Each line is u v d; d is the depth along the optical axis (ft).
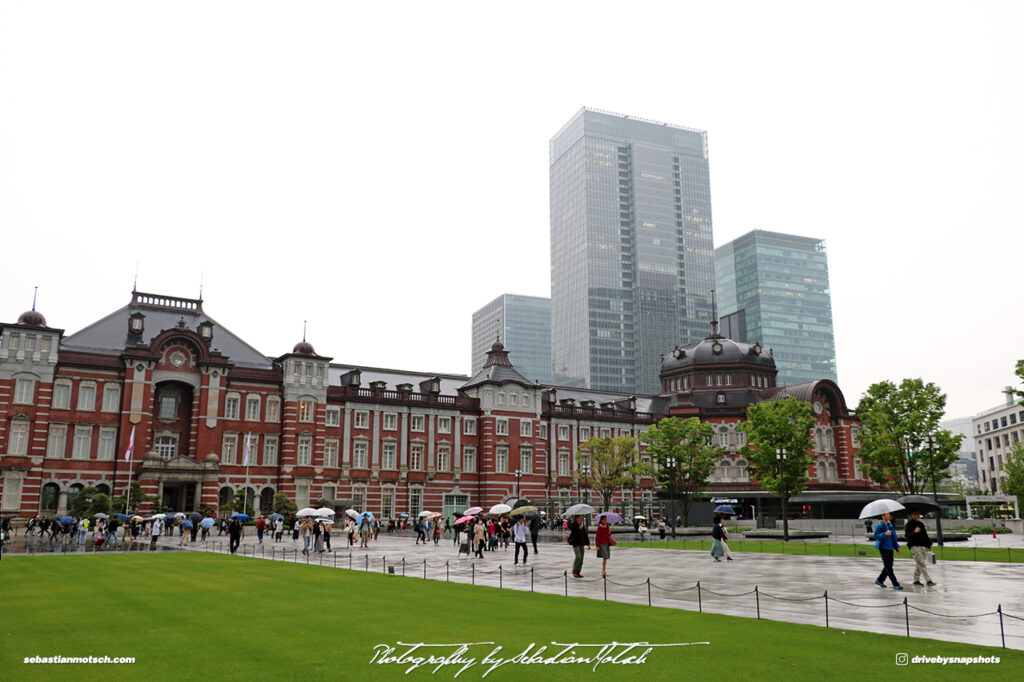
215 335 285.84
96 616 65.77
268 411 279.69
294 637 56.03
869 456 233.14
